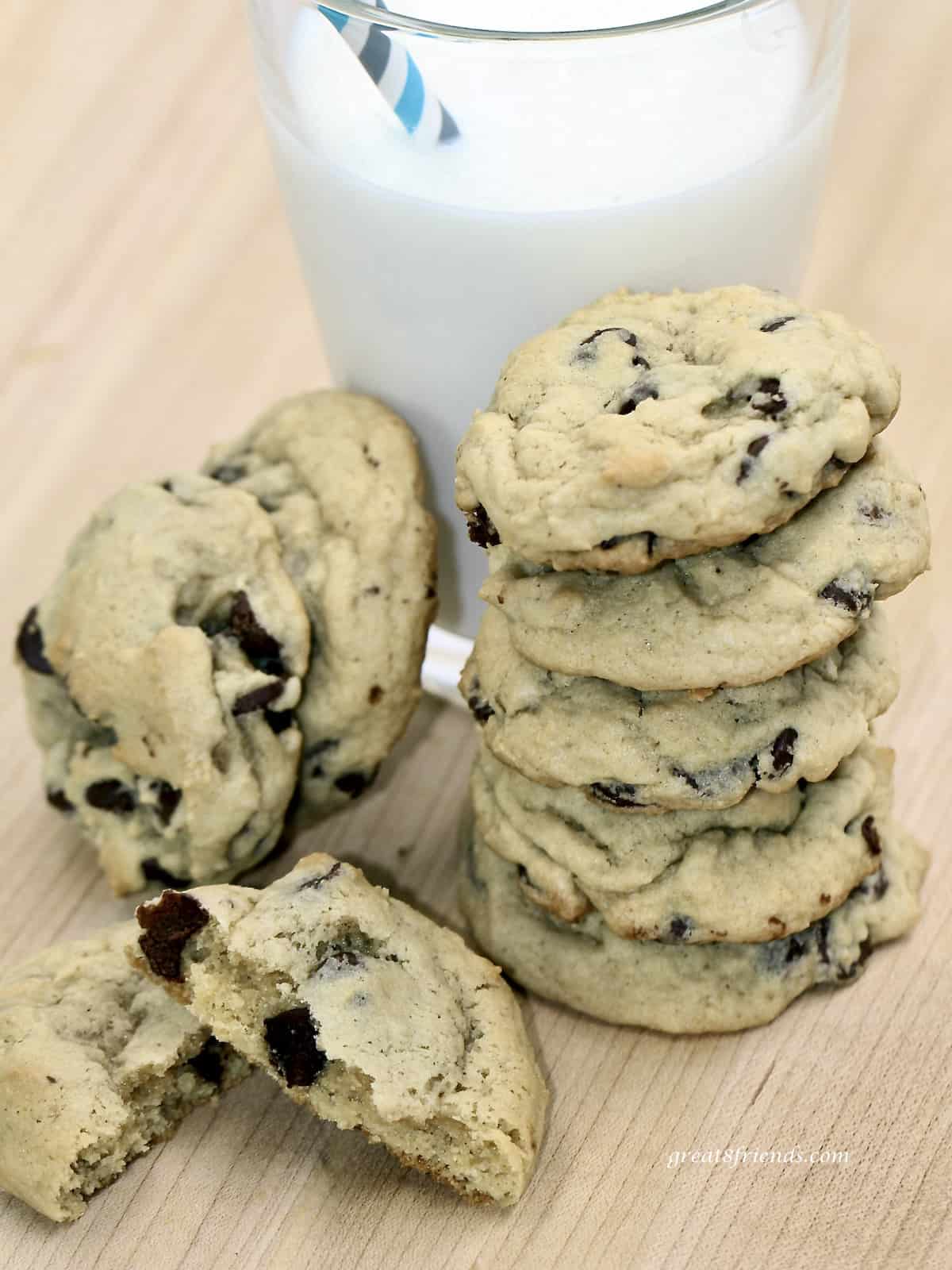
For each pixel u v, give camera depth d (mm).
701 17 416
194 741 440
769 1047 441
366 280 450
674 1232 420
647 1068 440
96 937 444
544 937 444
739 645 405
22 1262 419
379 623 453
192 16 631
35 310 573
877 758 449
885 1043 441
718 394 402
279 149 448
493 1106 414
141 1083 425
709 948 440
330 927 422
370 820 479
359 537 457
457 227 431
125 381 559
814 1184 424
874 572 410
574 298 441
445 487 483
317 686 456
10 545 528
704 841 429
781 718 419
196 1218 424
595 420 402
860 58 604
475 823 459
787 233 450
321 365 561
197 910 417
